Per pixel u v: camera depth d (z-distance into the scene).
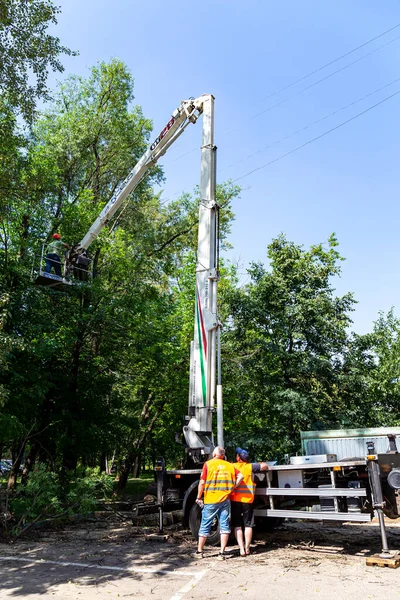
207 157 10.69
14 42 13.28
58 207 20.08
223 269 20.19
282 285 17.77
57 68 13.96
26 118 14.49
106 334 18.52
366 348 17.70
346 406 17.36
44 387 14.95
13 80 13.59
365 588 5.48
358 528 10.14
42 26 13.44
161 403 22.61
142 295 20.50
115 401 18.67
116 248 20.03
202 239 10.26
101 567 6.85
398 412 19.50
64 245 13.38
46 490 10.52
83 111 23.70
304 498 8.34
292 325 17.62
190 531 9.66
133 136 24.58
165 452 27.81
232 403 18.84
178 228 26.31
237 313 18.20
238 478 7.70
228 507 7.52
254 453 16.84
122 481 22.02
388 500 7.22
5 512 9.94
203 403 9.39
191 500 8.95
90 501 10.88
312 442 15.07
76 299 17.97
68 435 16.53
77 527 10.78
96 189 24.44
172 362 19.81
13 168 15.07
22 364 14.91
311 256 18.73
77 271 13.74
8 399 12.95
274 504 8.28
